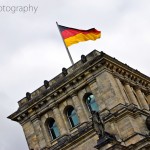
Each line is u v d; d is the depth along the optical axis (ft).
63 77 290.15
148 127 269.03
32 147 288.51
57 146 278.46
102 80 274.57
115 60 282.15
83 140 270.67
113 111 266.77
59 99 286.05
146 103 295.89
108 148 247.09
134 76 296.92
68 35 303.07
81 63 286.05
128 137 260.01
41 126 290.15
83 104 279.08
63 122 282.36
